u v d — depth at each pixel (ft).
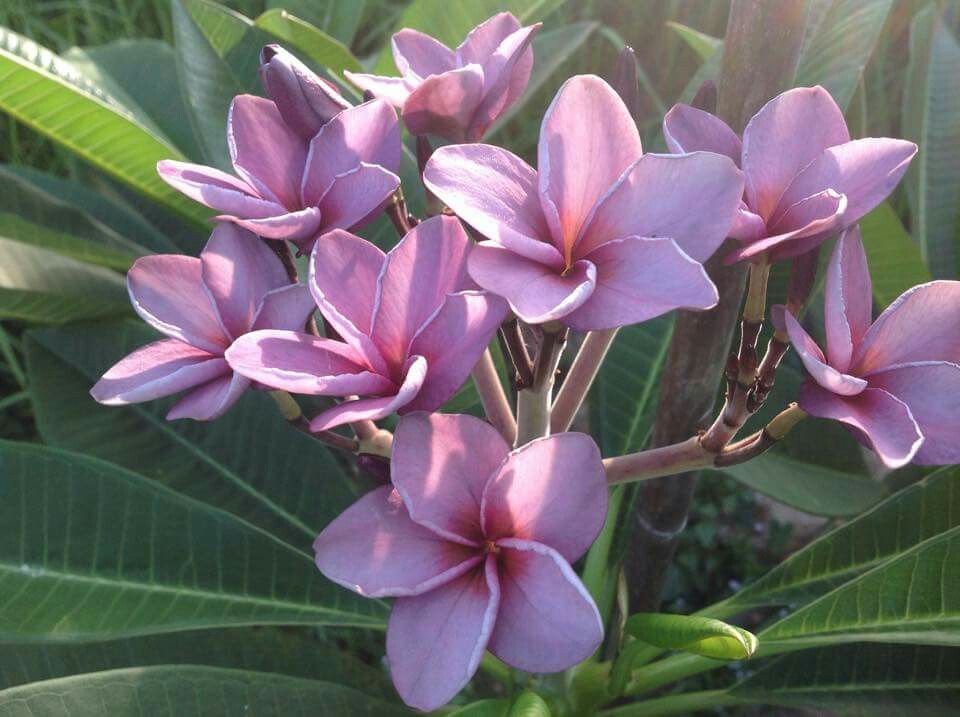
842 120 0.87
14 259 1.70
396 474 0.79
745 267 1.19
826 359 0.84
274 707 1.30
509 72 0.98
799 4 1.01
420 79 1.06
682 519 1.51
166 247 2.22
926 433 0.81
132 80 2.25
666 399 1.36
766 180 0.86
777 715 1.78
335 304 0.85
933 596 1.20
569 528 0.82
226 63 1.76
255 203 0.90
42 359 1.77
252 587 1.39
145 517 1.36
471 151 0.81
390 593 0.79
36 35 3.05
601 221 0.81
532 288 0.77
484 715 1.13
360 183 0.90
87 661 1.51
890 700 1.44
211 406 0.85
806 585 1.53
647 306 0.74
